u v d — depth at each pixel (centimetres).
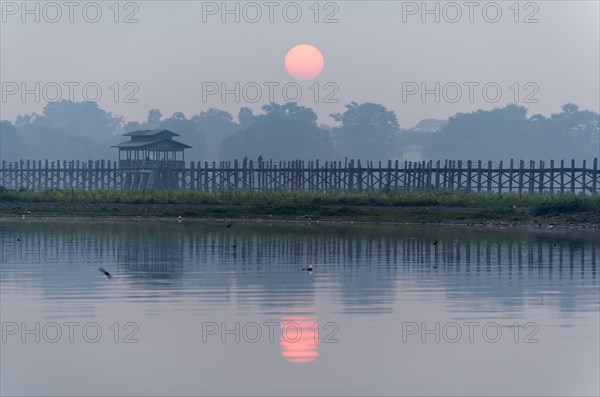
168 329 4228
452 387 3384
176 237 8594
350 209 11862
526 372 3556
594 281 5600
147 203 12975
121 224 10544
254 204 12638
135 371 3562
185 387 3375
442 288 5338
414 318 4472
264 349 3881
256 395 3291
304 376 3506
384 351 3853
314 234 9031
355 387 3378
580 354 3794
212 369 3594
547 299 4962
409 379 3469
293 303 4856
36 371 3572
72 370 3578
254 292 5203
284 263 6494
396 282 5572
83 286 5397
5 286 5394
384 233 9200
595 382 3441
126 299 4969
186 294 5122
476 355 3791
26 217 11662
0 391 3331
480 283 5528
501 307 4741
